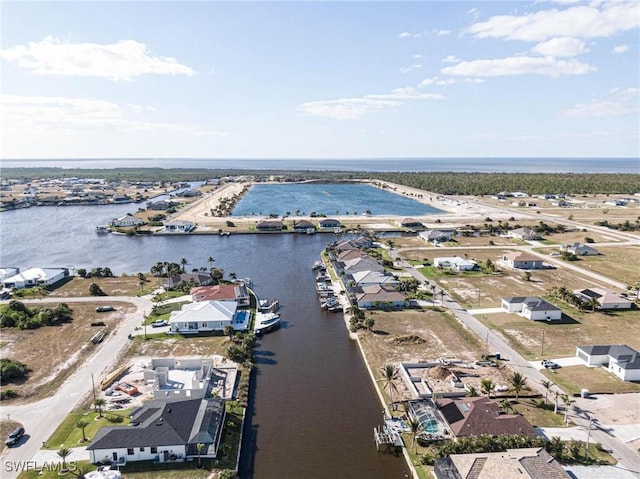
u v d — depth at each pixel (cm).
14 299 11606
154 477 5222
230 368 7931
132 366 7956
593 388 7219
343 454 5797
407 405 6650
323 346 9006
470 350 8644
